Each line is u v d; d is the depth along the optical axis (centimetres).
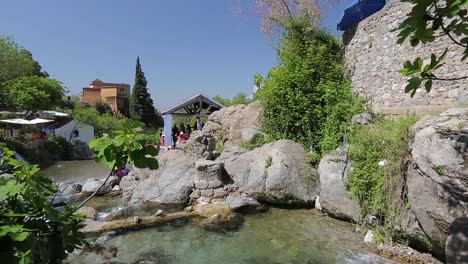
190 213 888
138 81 5541
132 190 1097
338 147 983
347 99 1160
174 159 1139
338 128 1078
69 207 231
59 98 2880
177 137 1866
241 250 661
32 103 2541
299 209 923
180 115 1925
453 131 605
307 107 1193
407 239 636
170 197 997
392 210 663
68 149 2698
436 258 582
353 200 782
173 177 1065
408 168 647
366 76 1142
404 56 945
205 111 1969
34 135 2589
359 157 805
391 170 691
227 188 1011
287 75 1255
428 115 743
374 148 778
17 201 195
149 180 1091
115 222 809
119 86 7869
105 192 1158
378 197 700
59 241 211
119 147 243
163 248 673
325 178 872
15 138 2320
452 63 788
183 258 629
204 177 1022
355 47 1230
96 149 241
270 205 957
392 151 719
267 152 1039
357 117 1012
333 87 1189
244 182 1014
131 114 5541
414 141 661
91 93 6594
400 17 977
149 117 5581
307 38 1347
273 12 1594
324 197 852
